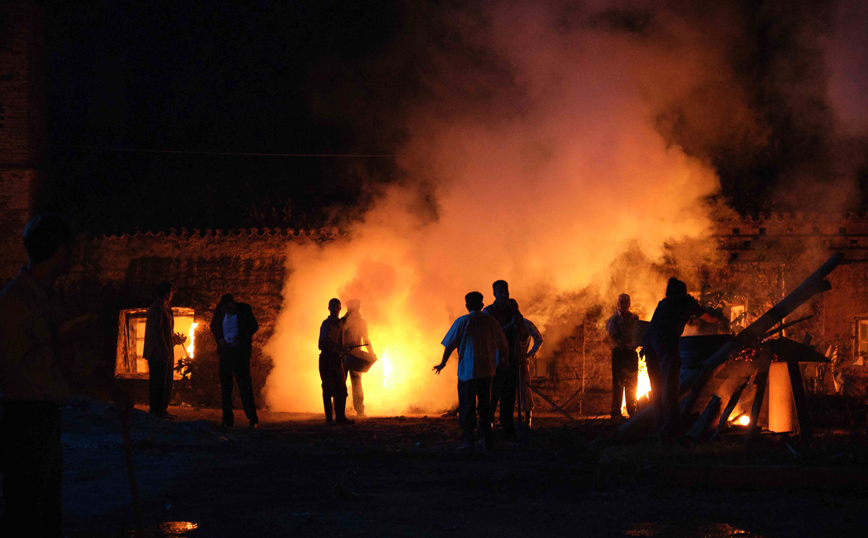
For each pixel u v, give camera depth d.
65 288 17.38
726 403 9.68
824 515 5.52
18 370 3.54
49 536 3.80
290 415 15.14
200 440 9.95
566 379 16.53
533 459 8.54
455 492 6.41
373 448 9.46
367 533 4.88
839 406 12.09
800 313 15.91
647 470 6.93
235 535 4.79
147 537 4.69
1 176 17.86
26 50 18.25
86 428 9.98
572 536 4.90
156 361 12.97
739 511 5.66
